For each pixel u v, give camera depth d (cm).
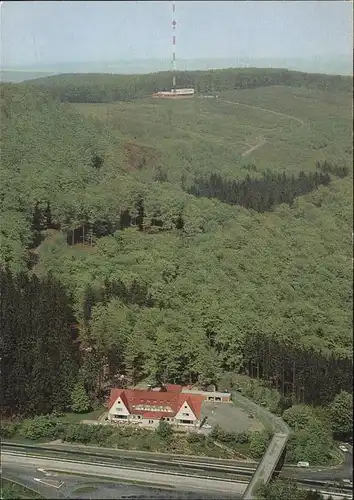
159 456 5303
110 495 4750
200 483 4916
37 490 4816
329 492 4809
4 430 5622
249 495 4694
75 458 5266
